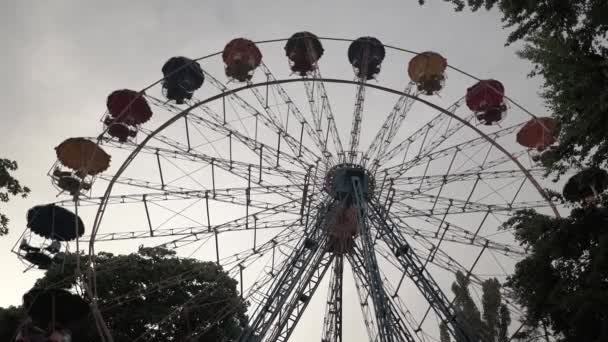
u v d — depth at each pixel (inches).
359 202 1326.3
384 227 1327.5
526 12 721.0
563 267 778.8
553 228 800.9
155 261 1664.6
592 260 732.0
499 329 1192.2
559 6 681.6
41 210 1235.9
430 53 1539.1
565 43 692.1
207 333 1567.4
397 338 1185.4
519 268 814.5
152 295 1566.2
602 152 714.2
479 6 740.7
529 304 807.1
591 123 685.3
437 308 1195.9
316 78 1382.9
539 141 1407.5
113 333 1483.8
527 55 733.9
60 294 1102.4
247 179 1321.4
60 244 1267.2
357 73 1598.2
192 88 1424.7
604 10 637.9
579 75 679.7
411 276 1247.5
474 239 1337.4
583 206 813.2
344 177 1398.9
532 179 1288.1
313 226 1337.4
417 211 1384.1
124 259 1611.7
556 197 864.3
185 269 1619.1
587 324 716.7
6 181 968.9
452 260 1327.5
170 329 1529.3
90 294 1095.0
